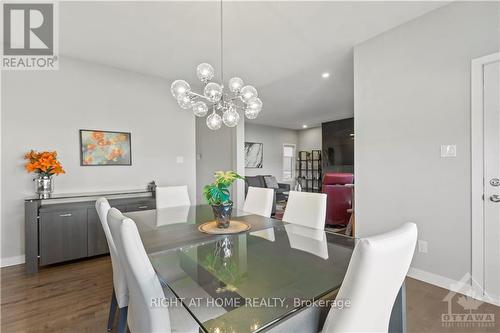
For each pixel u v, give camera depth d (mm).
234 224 2031
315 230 1967
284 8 2225
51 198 2828
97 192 3309
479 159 2033
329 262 1398
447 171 2201
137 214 2451
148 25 2479
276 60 3328
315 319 1082
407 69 2457
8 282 2377
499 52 1938
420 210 2363
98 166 3371
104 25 2477
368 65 2777
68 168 3156
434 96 2277
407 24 2455
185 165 4168
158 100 3904
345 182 4184
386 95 2615
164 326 977
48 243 2676
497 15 1949
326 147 7738
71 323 1755
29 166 2691
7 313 1874
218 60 3309
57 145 3086
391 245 740
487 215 2010
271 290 1131
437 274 2268
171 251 1525
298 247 1619
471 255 2076
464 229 2111
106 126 3439
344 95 4957
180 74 3781
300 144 9500
